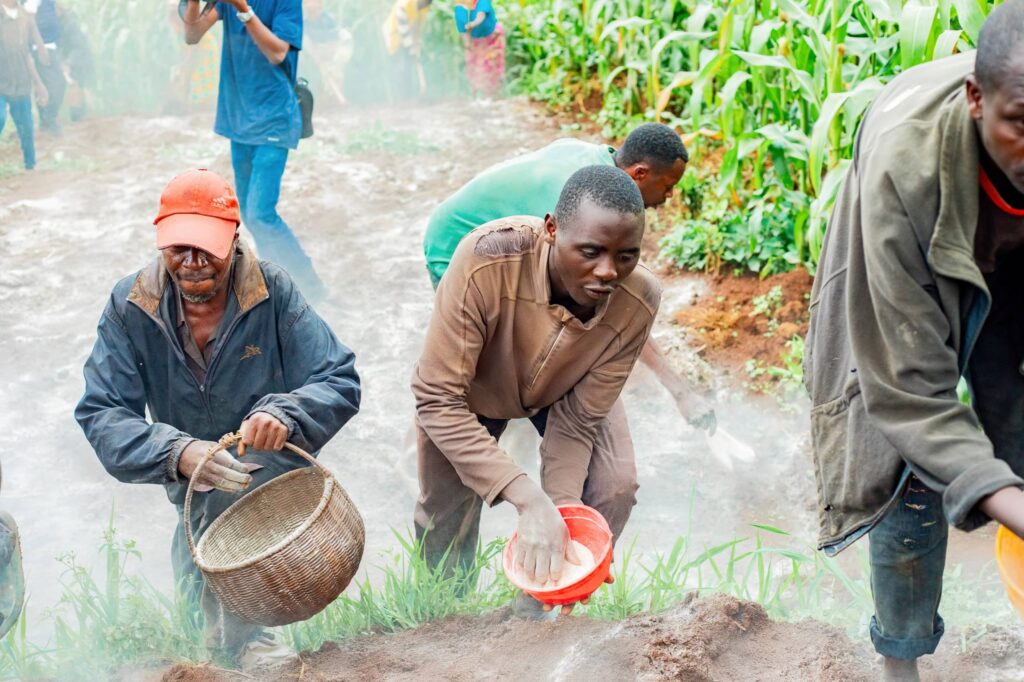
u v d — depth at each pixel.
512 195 4.45
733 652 3.42
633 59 9.84
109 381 3.55
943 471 2.41
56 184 9.94
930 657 3.58
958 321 2.51
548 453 3.80
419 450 4.01
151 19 13.08
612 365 3.62
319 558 3.22
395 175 9.74
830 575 4.82
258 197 7.00
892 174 2.46
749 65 7.87
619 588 4.03
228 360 3.63
